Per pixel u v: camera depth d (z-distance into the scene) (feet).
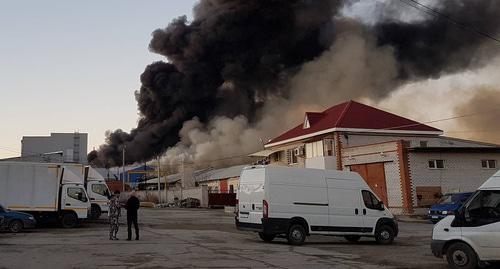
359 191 57.52
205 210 165.68
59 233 67.21
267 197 52.80
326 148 131.13
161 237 60.70
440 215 88.22
